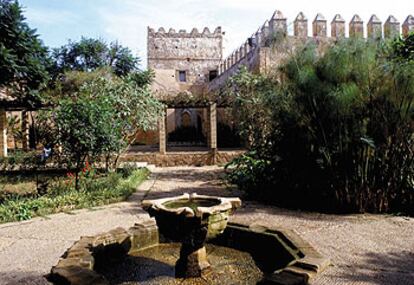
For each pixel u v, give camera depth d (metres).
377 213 5.54
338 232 4.46
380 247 3.86
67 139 7.10
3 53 11.61
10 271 3.41
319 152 5.79
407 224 4.83
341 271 3.14
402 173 5.59
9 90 13.35
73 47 21.69
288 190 6.35
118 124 8.16
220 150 15.11
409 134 5.48
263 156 7.09
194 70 25.53
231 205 3.29
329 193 5.85
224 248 4.04
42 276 3.28
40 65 13.09
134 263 3.61
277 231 3.88
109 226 4.95
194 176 10.34
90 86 10.48
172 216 3.02
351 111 5.48
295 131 6.14
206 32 25.64
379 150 5.50
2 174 10.32
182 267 3.25
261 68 12.52
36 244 4.22
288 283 2.65
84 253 3.26
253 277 3.24
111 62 22.16
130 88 10.39
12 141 16.86
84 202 6.26
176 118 23.69
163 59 25.22
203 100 13.76
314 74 5.69
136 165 11.27
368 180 5.56
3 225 5.02
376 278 3.01
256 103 9.57
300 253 3.33
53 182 7.94
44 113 8.74
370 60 5.52
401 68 5.32
